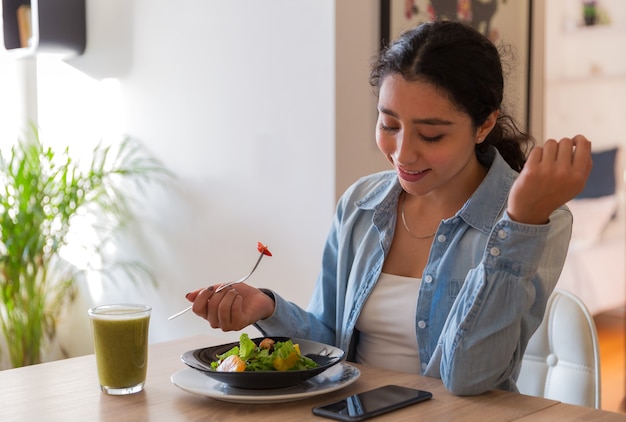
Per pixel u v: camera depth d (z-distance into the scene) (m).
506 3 3.18
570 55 5.18
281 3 2.57
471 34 1.36
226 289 1.44
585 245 4.93
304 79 2.53
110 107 3.08
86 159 3.17
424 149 1.34
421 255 1.56
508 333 1.28
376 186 1.66
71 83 3.20
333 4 2.44
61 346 3.28
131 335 1.28
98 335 1.29
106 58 3.07
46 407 1.23
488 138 1.59
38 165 2.94
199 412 1.20
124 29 3.01
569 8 5.17
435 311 1.48
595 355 1.63
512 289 1.28
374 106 2.59
